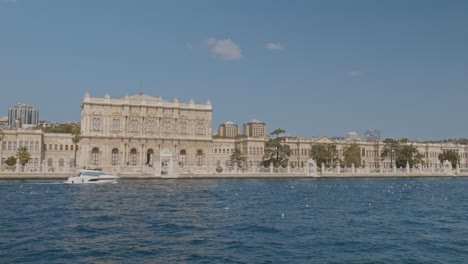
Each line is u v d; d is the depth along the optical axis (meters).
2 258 22.73
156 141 139.62
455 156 177.38
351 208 47.84
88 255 23.73
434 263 23.06
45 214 39.69
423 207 49.78
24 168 98.44
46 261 22.30
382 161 181.38
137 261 22.62
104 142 134.50
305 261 23.02
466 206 51.19
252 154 162.62
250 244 26.94
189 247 25.97
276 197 60.22
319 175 124.31
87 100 133.38
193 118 145.62
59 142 144.00
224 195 62.22
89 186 80.94
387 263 22.95
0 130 131.12
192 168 115.94
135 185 85.81
